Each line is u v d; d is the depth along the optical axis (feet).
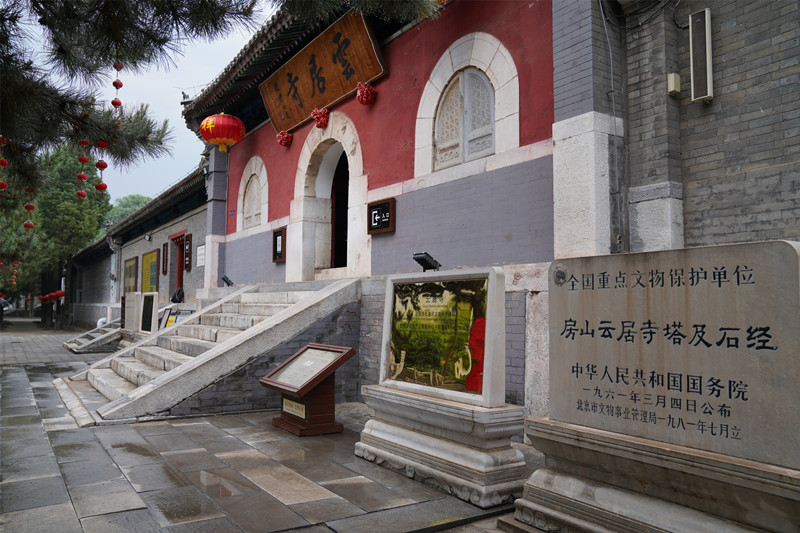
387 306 16.56
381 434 15.43
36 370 36.83
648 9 16.62
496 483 12.30
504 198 19.77
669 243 15.64
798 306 7.83
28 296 179.11
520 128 19.38
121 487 13.06
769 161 14.25
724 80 15.30
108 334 51.13
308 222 33.32
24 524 10.80
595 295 10.57
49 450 16.31
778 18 14.25
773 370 8.05
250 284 39.47
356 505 12.07
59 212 100.48
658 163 16.16
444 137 23.08
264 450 16.51
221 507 11.84
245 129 40.70
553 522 10.55
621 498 9.80
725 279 8.71
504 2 20.31
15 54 18.58
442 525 11.08
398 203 25.12
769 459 8.01
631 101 17.01
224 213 44.21
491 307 13.05
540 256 18.34
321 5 16.66
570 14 17.35
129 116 25.35
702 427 8.82
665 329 9.45
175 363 24.38
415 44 24.70
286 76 32.53
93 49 18.90
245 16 17.17
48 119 22.88
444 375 14.21
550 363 11.31
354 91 28.17
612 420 10.11
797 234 13.60
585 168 16.52
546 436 10.95
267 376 20.72
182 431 18.83
